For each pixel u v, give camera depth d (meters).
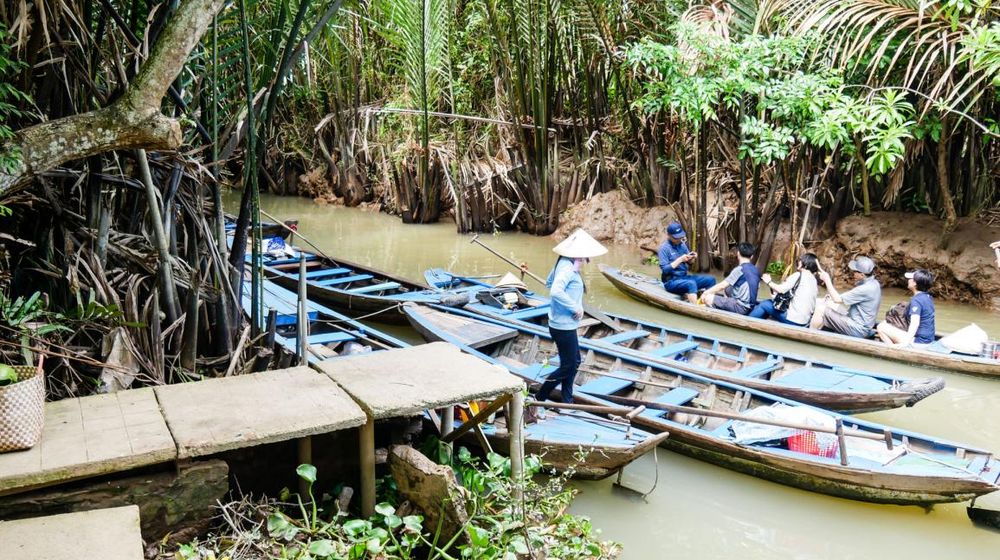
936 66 9.48
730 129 11.25
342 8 7.71
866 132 9.84
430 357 4.49
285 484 4.11
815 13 9.56
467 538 3.71
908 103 9.05
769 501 5.25
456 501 3.73
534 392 6.45
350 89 18.30
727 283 9.16
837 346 8.02
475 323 8.06
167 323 4.71
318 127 18.41
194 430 3.45
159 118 3.59
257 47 5.68
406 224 16.66
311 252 13.01
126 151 4.65
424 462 3.90
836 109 9.25
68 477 3.11
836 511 5.11
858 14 9.23
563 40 13.95
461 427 4.52
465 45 15.92
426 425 4.84
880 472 4.88
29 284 4.58
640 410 5.30
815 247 11.35
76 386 4.29
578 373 7.13
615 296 10.42
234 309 5.17
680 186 13.02
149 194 4.41
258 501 4.00
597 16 11.99
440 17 12.37
